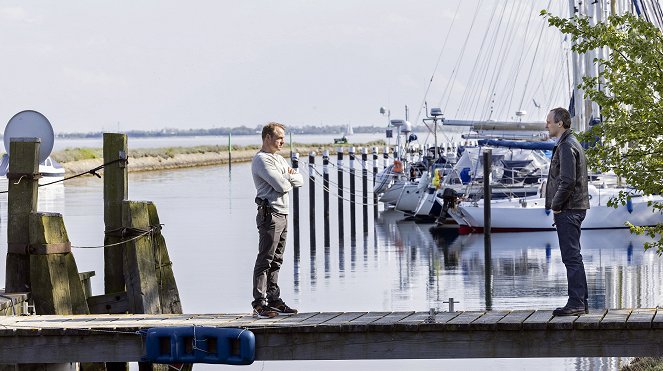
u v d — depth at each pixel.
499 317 10.92
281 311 11.71
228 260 27.28
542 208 35.03
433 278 24.45
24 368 11.23
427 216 40.47
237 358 10.52
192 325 10.88
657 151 13.89
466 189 36.91
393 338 10.64
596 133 14.04
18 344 10.81
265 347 10.72
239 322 11.05
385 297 21.50
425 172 41.53
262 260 11.56
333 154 126.69
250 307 20.00
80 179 77.06
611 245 30.69
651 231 14.30
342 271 26.05
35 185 13.32
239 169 93.88
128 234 14.12
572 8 34.81
